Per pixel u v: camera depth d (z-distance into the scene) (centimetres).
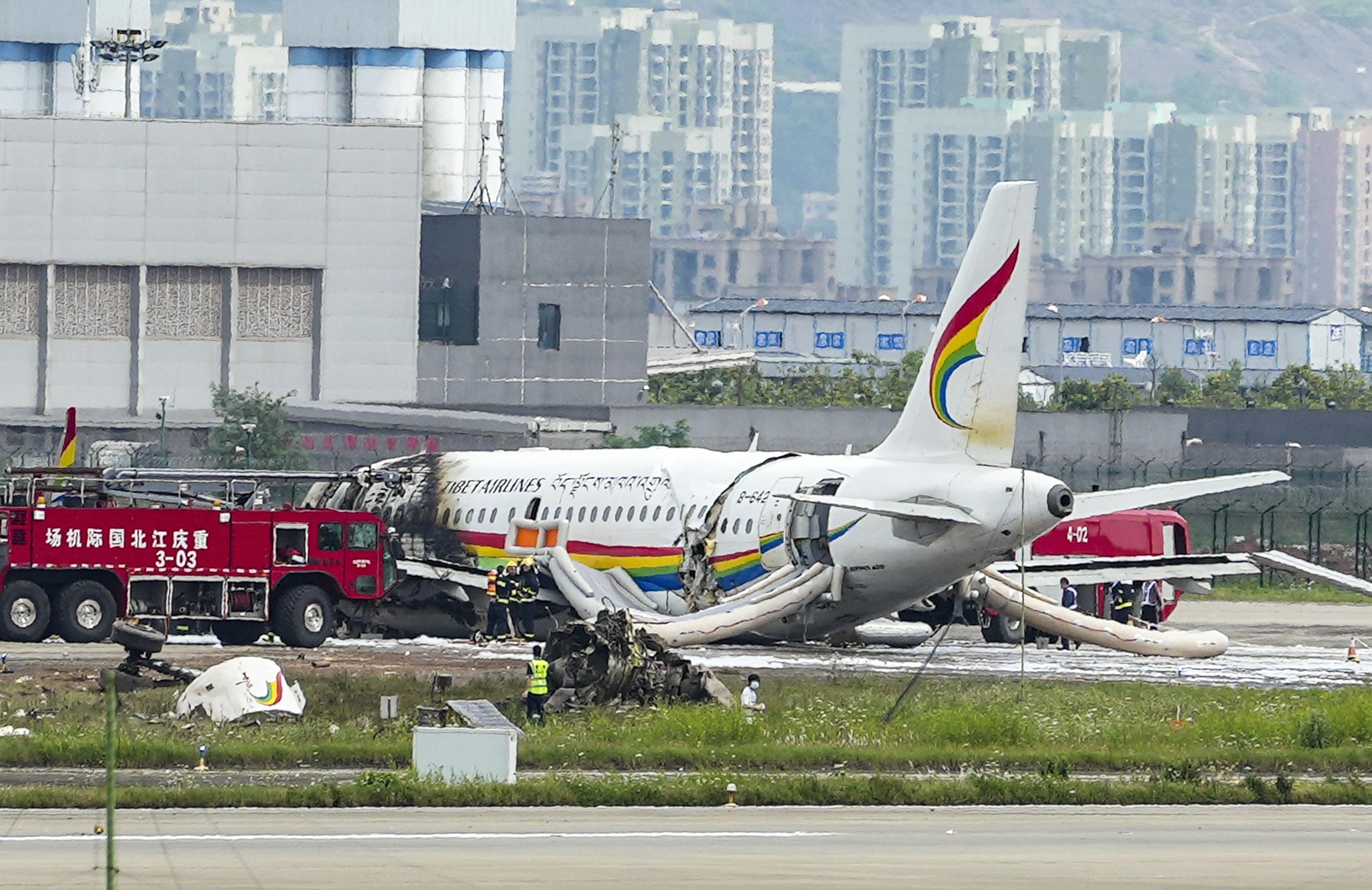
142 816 13488
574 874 11344
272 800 13975
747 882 11150
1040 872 11581
